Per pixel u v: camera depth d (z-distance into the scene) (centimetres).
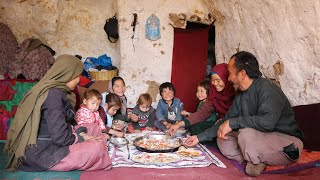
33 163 257
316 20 275
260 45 370
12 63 462
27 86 406
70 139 265
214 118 373
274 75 355
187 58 489
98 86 471
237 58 277
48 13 508
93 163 259
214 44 496
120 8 482
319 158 277
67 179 249
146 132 371
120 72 496
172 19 486
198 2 489
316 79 296
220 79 340
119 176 253
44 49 479
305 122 303
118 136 340
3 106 396
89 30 549
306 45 297
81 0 530
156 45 491
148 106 399
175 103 400
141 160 279
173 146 311
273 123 258
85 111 321
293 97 332
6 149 264
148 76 497
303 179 250
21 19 513
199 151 306
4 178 251
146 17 486
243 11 386
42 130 262
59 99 259
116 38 521
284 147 256
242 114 290
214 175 256
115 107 367
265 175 258
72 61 276
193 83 490
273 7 327
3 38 477
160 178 253
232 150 287
